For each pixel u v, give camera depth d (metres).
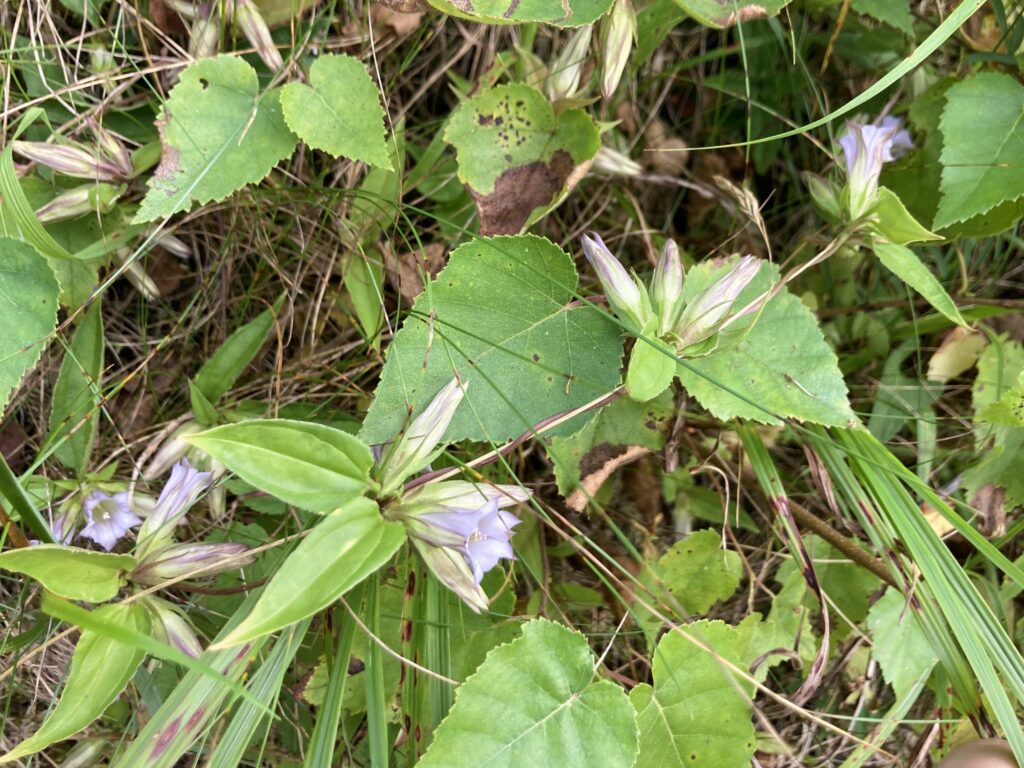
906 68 0.27
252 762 0.32
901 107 0.38
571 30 0.37
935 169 0.36
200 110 0.29
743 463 0.35
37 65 0.33
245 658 0.24
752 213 0.32
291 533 0.31
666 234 0.41
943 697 0.31
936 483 0.37
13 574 0.31
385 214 0.34
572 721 0.25
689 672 0.27
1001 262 0.39
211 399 0.33
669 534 0.35
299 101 0.29
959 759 0.29
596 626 0.34
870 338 0.37
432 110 0.39
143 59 0.33
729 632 0.28
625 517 0.34
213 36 0.33
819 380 0.29
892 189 0.37
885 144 0.30
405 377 0.26
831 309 0.38
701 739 0.27
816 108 0.38
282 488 0.22
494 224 0.31
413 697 0.26
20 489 0.25
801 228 0.41
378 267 0.34
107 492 0.31
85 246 0.32
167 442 0.32
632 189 0.41
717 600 0.35
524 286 0.28
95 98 0.33
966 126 0.32
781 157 0.42
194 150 0.29
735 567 0.32
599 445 0.31
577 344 0.28
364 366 0.34
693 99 0.42
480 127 0.31
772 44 0.39
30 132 0.33
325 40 0.34
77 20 0.34
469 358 0.27
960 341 0.36
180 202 0.28
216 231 0.36
